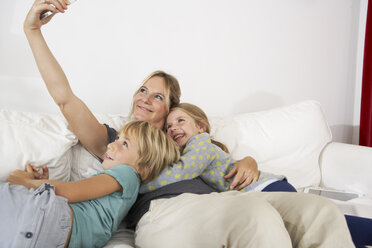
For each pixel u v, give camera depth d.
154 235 0.98
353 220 1.08
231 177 1.28
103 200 1.03
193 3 1.87
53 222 0.87
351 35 2.31
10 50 1.56
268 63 2.06
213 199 0.97
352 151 1.66
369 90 2.16
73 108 1.19
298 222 0.90
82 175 1.27
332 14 2.21
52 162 1.18
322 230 0.87
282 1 2.05
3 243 0.82
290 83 2.13
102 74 1.72
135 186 1.11
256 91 2.05
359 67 2.36
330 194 1.49
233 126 1.61
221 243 0.86
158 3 1.80
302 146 1.67
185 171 1.19
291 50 2.11
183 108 1.44
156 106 1.44
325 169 1.69
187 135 1.38
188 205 0.99
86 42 1.68
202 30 1.90
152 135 1.17
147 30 1.79
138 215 1.11
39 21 1.14
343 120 2.34
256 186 1.26
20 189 0.92
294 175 1.62
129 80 1.78
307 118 1.71
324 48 2.21
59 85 1.16
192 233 0.91
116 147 1.17
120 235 1.12
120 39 1.74
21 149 1.12
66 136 1.23
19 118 1.20
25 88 1.59
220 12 1.93
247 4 1.98
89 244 0.97
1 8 1.54
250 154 1.57
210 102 1.96
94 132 1.24
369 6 2.15
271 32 2.05
